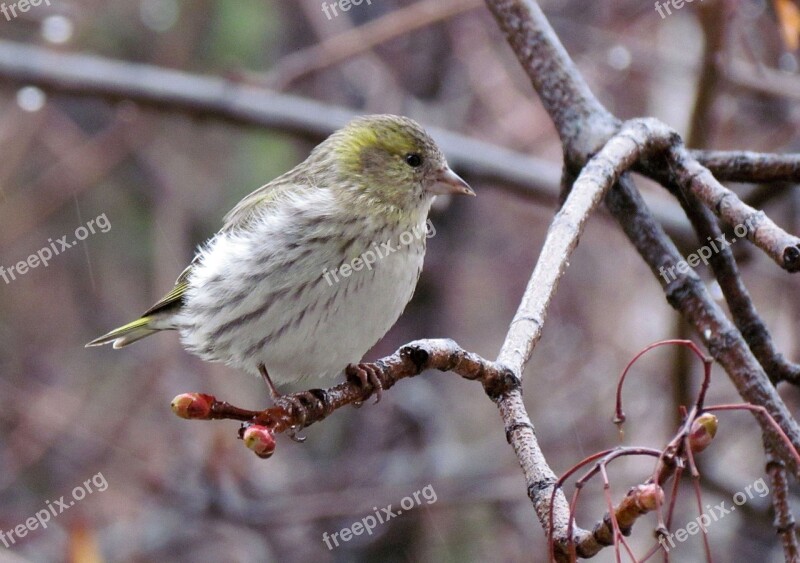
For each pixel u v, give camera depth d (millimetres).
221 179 15227
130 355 15352
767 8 11570
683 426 4422
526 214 15492
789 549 5238
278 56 15203
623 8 13953
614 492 12875
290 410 4973
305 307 6863
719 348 5992
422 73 14633
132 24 14859
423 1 13930
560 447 14070
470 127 14406
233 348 7062
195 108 11555
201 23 14750
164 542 13750
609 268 15055
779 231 5188
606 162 6145
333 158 7270
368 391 5332
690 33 13797
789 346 12469
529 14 7039
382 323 7059
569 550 4438
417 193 7242
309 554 13570
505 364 5113
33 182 15375
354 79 14375
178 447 13664
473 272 15227
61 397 14312
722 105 12055
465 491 13492
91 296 15602
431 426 14234
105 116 15531
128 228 15609
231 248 7035
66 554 11297
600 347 14812
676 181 6281
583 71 13867
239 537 13867
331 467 13914
